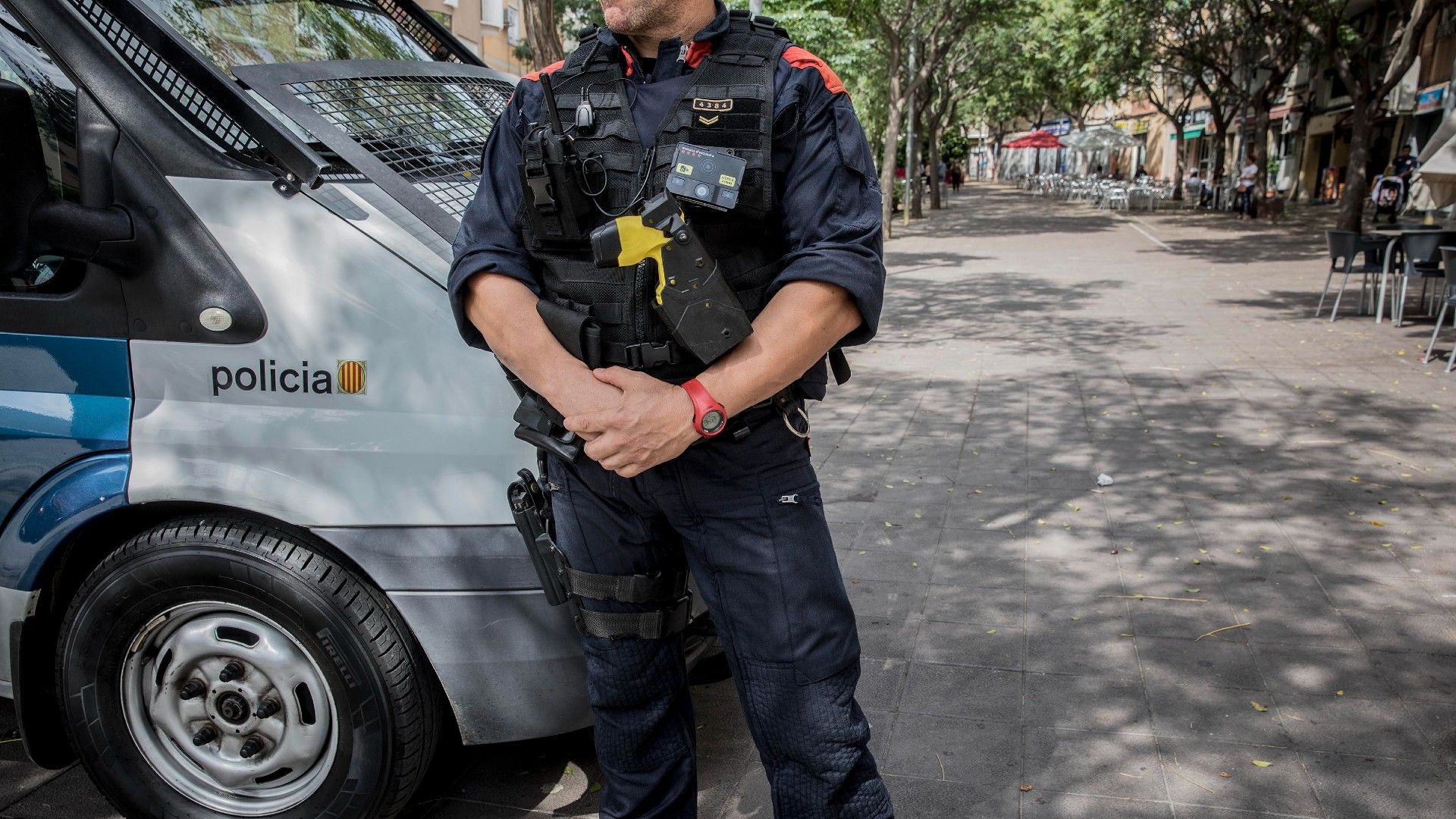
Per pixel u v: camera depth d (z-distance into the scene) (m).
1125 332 10.05
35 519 2.28
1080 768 2.80
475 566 2.20
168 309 2.22
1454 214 10.85
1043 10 27.70
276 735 2.33
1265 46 29.09
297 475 2.20
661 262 1.63
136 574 2.23
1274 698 3.14
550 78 1.81
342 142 2.40
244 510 2.23
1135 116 60.94
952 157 52.09
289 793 2.36
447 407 2.20
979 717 3.07
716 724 3.06
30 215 2.13
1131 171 60.78
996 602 3.88
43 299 2.26
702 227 1.71
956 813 2.62
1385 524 4.60
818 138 1.71
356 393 2.21
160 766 2.40
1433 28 26.97
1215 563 4.21
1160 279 14.69
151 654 2.36
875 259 1.72
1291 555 4.27
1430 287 12.49
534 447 2.20
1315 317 10.61
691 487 1.81
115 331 2.25
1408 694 3.16
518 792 2.71
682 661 2.12
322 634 2.20
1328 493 5.05
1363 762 2.81
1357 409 6.70
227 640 2.30
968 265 17.36
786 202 1.72
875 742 2.95
